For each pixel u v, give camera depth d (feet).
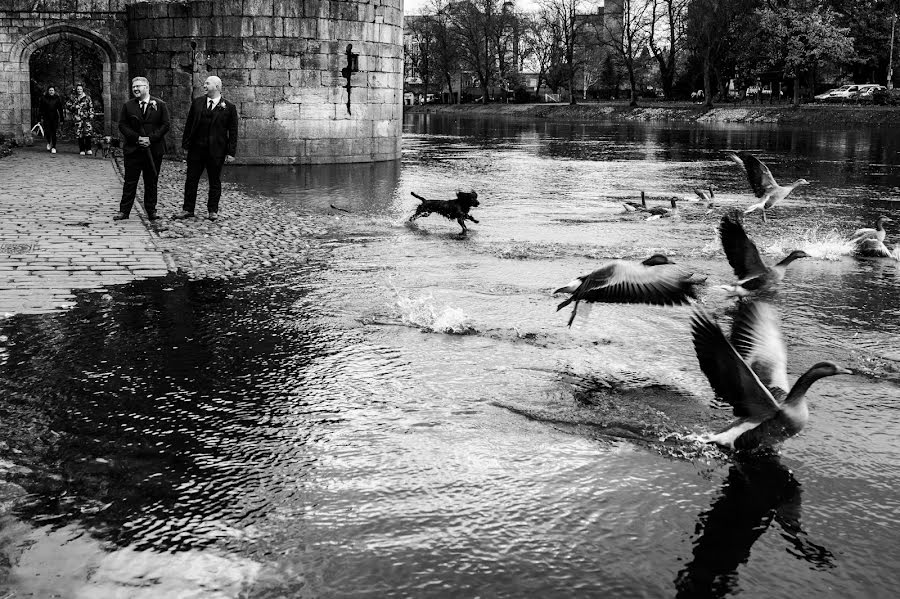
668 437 22.88
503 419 24.04
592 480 20.40
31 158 95.14
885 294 39.60
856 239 50.01
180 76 102.68
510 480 20.36
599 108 315.78
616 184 85.56
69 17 108.99
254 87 100.89
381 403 25.16
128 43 109.40
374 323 33.40
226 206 63.67
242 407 24.68
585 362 29.07
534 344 31.04
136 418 23.68
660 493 19.80
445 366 28.48
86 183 72.18
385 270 42.98
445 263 44.91
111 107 110.93
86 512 18.44
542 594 15.84
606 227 58.08
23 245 45.21
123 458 21.18
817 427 23.76
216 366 28.12
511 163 110.83
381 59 108.17
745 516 18.78
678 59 354.54
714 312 35.94
